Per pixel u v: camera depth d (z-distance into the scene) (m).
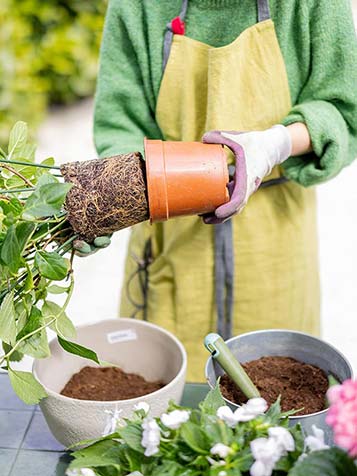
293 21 1.18
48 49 3.39
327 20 1.15
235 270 1.32
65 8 3.40
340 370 0.95
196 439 0.69
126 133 1.32
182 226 1.32
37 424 1.01
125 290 1.49
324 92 1.20
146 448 0.70
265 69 1.20
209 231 1.31
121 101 1.31
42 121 3.29
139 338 1.10
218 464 0.67
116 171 0.93
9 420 1.01
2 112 2.92
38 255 0.86
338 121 1.18
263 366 0.99
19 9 3.30
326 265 2.70
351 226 2.91
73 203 0.91
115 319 1.10
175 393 0.93
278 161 1.14
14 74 3.00
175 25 1.21
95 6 3.43
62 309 0.92
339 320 2.40
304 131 1.16
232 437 0.69
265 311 1.35
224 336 1.36
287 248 1.33
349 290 2.56
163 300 1.40
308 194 1.38
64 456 0.94
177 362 1.06
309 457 0.64
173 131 1.29
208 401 0.78
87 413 0.89
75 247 0.94
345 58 1.16
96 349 1.10
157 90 1.28
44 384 1.01
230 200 0.99
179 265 1.34
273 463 0.65
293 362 1.00
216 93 1.19
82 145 3.29
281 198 1.31
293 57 1.22
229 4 1.19
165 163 0.93
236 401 0.92
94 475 0.73
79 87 3.52
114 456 0.75
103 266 2.70
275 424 0.71
